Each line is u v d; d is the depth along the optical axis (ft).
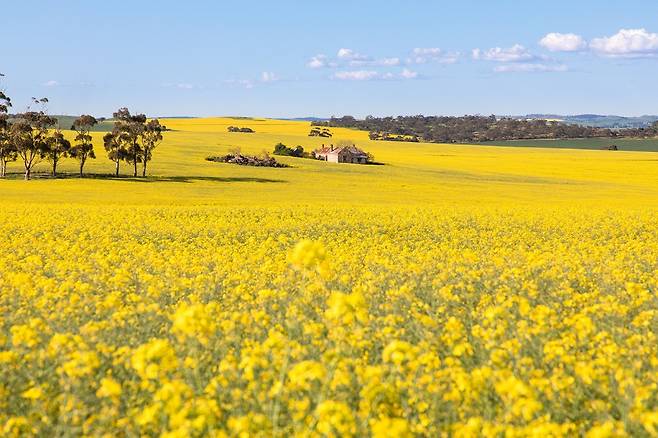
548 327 28.40
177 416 16.57
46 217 109.91
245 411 19.02
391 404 19.04
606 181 317.83
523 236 87.71
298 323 28.58
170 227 97.19
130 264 53.83
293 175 306.55
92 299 35.32
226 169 325.21
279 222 108.06
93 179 266.36
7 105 270.67
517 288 40.24
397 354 19.36
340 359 20.97
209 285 41.60
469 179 309.83
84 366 20.70
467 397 19.45
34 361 22.35
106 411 18.17
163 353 19.42
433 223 106.83
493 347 24.99
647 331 29.09
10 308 34.50
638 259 58.85
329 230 97.91
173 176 289.33
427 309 33.45
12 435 17.72
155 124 295.89
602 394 20.79
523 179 316.60
